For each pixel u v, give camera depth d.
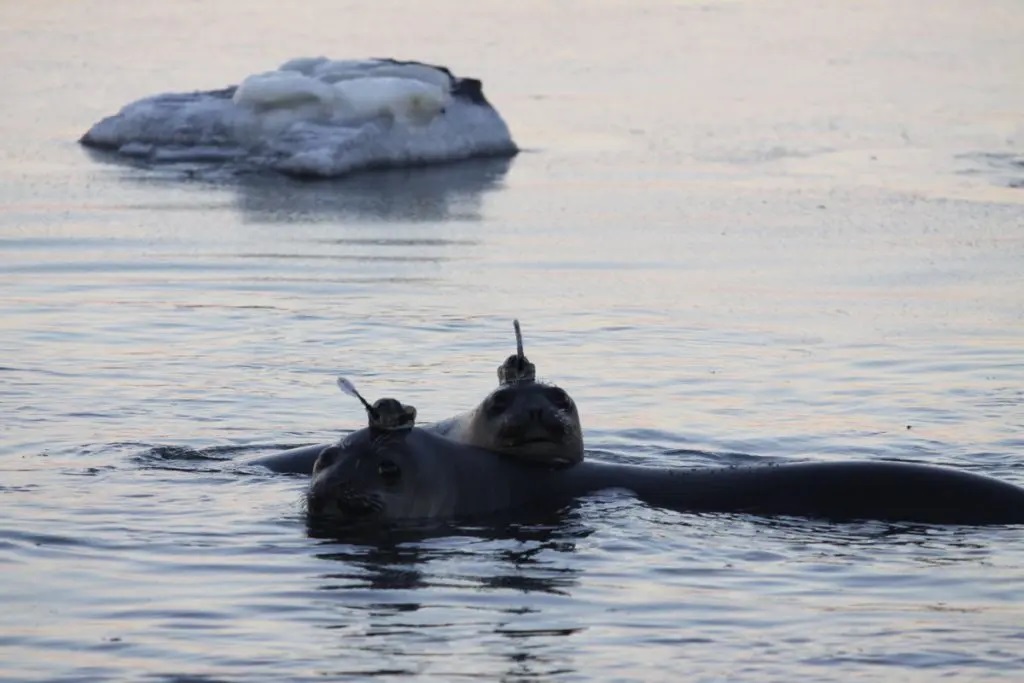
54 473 36.84
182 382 47.47
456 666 24.91
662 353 53.19
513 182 95.50
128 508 33.94
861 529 33.31
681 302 62.44
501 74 150.88
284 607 27.72
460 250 73.62
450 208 86.06
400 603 27.98
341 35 180.88
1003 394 47.47
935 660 25.33
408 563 30.42
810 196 90.12
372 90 103.75
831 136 114.12
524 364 37.16
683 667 24.95
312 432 41.72
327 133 100.94
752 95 136.62
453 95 109.44
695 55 167.62
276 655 25.34
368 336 55.06
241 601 28.02
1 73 142.12
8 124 114.88
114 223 79.50
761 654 25.58
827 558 31.05
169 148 102.88
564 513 34.19
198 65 149.75
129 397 45.31
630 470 36.41
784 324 58.41
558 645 25.91
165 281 65.06
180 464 38.03
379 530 32.69
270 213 83.50
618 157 105.44
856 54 168.12
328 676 24.45
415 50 168.50
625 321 58.59
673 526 33.25
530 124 120.94
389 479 33.72
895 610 27.81
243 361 50.69
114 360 50.38
